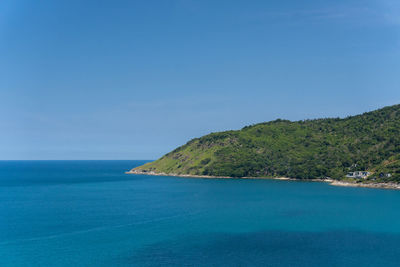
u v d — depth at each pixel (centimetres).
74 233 10512
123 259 8131
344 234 10375
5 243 9431
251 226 11431
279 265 7756
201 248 8969
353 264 7844
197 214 13600
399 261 8031
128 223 11900
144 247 9069
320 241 9625
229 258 8200
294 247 9050
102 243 9431
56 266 7700
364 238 9925
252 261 8000
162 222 12081
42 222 12062
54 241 9625
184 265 7738
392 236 10138
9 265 7775
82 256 8338
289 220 12356
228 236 10150
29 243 9444
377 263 7906
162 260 8069
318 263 7894
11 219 12612
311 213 13750
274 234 10362
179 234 10375
